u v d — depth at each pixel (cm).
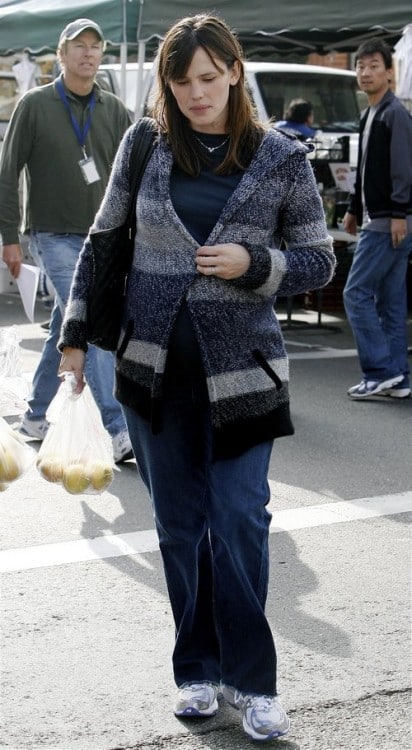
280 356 340
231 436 331
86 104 647
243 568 344
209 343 329
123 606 449
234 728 358
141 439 347
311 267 330
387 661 405
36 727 357
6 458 353
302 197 329
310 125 1212
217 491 338
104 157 654
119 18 954
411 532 541
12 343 377
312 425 750
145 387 338
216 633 365
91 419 374
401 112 786
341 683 388
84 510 569
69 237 650
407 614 445
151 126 336
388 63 791
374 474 639
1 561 495
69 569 487
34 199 650
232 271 320
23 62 1292
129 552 508
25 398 377
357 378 902
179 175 328
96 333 350
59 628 428
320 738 353
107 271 345
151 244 332
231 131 325
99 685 385
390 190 791
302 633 427
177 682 367
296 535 534
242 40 1288
